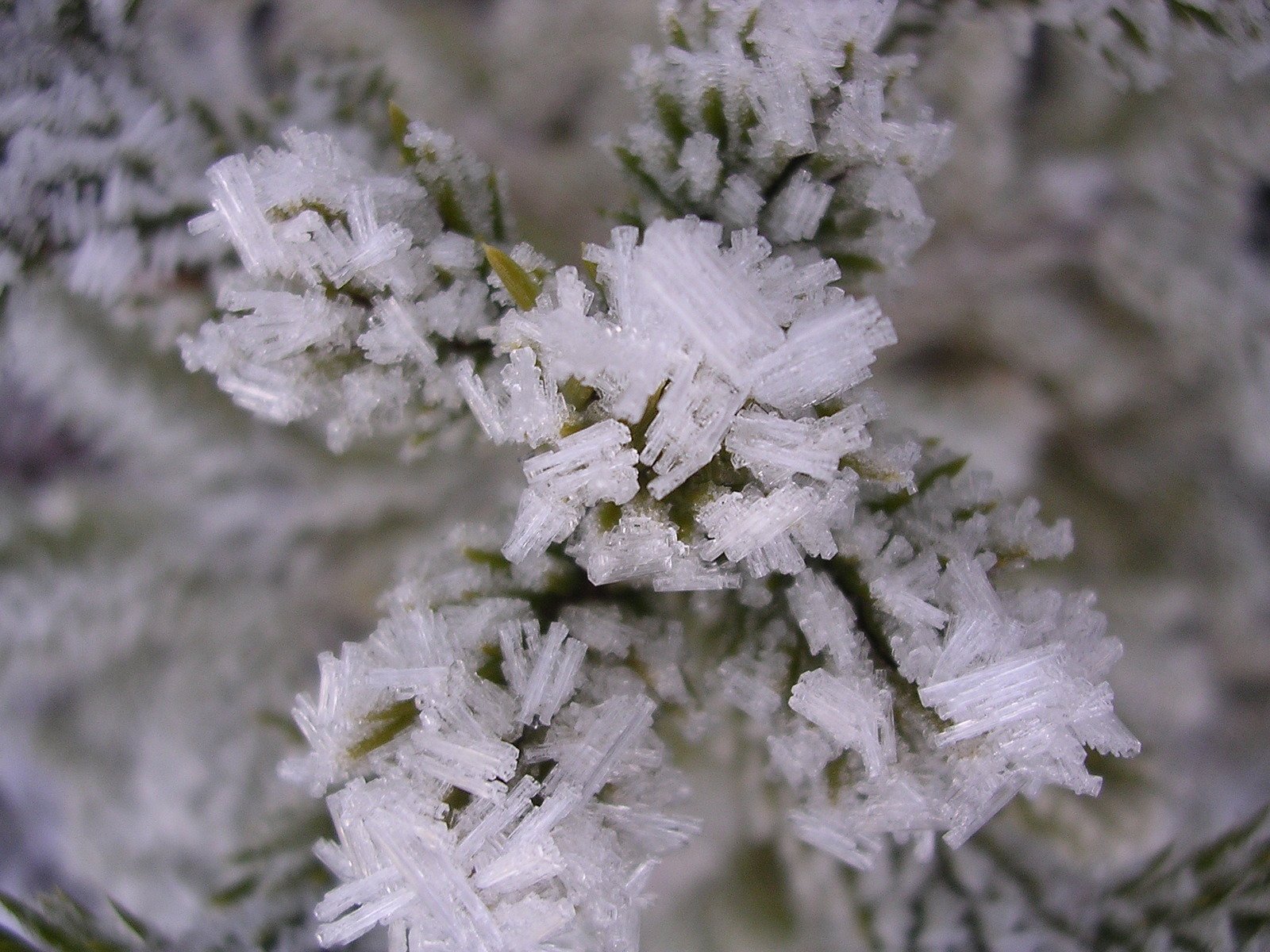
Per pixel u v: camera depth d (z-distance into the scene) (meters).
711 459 0.06
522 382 0.06
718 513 0.06
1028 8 0.09
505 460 0.09
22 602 0.10
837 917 0.10
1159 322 0.10
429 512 0.10
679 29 0.07
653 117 0.07
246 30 0.09
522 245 0.07
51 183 0.08
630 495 0.06
